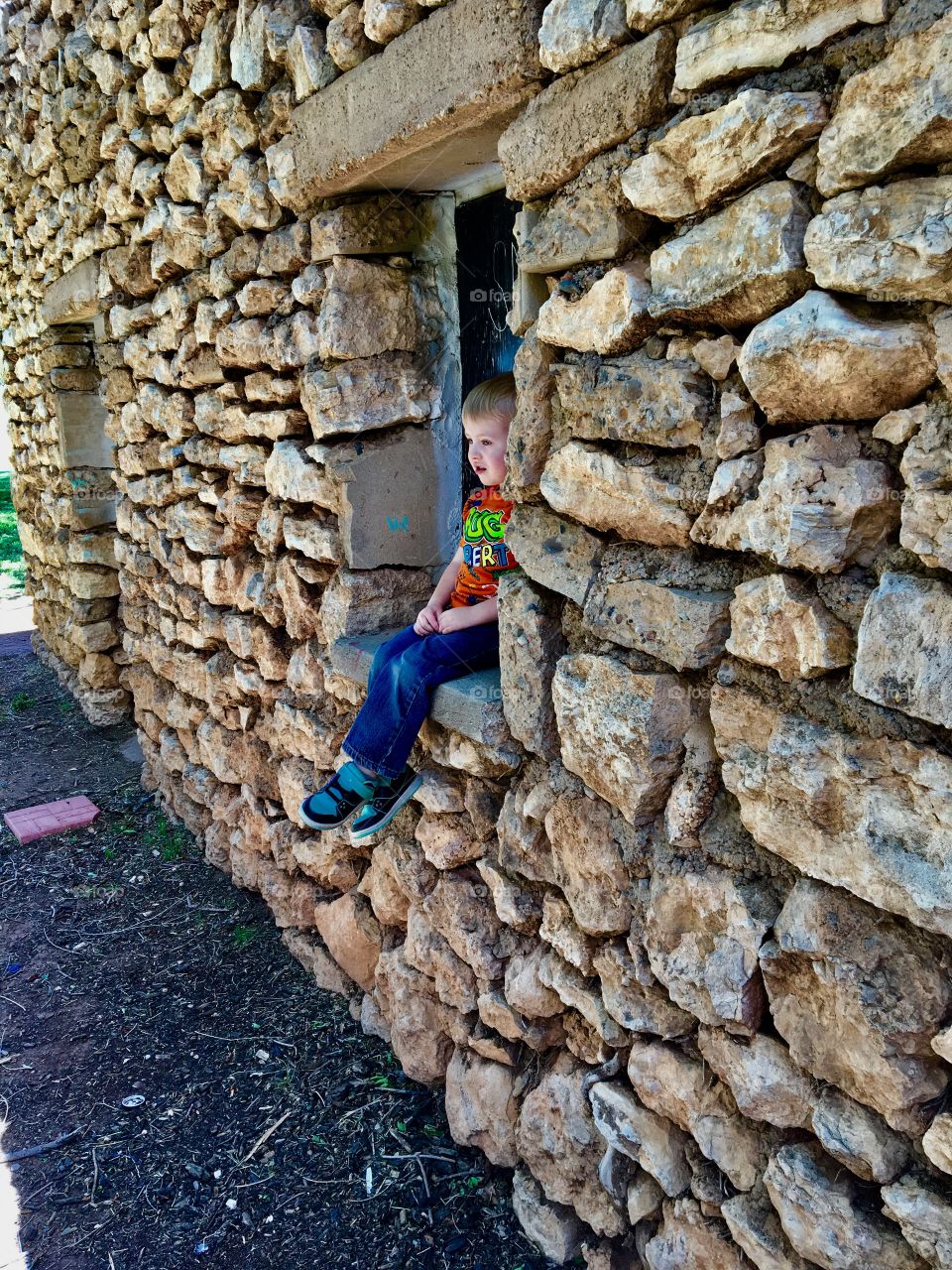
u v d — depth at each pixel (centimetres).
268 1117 248
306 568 270
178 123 299
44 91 425
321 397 239
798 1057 140
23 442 646
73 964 324
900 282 109
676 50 130
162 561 383
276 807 323
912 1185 127
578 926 183
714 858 152
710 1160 163
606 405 153
